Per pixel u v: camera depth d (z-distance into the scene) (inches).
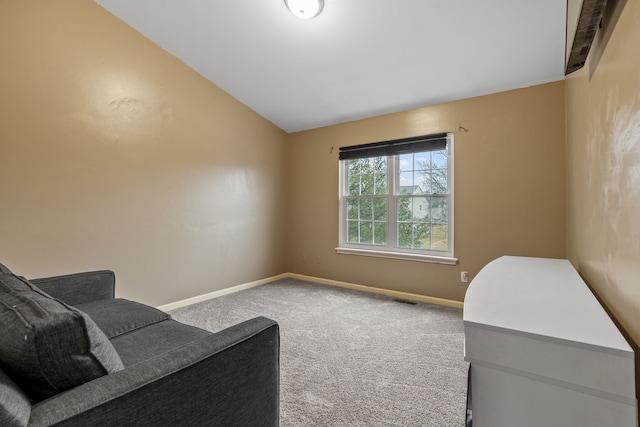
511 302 37.9
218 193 139.1
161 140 118.8
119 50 106.9
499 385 29.0
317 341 91.6
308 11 87.8
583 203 62.6
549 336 26.8
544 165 105.5
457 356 82.2
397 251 140.7
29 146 88.7
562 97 102.9
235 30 103.7
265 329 41.8
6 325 27.3
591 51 47.9
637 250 28.0
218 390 34.7
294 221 173.6
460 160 122.0
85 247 99.4
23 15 87.7
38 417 22.3
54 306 30.2
